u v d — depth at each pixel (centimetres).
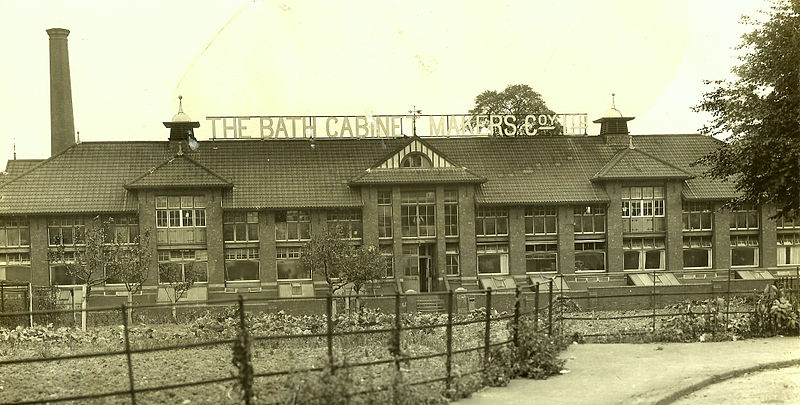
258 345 1514
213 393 998
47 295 3375
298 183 4225
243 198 4100
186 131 4406
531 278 4262
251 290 4034
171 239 4031
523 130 4972
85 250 3616
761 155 2409
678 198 4391
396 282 4122
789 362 1221
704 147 4709
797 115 2320
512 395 971
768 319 1521
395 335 892
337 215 4188
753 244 4472
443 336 1669
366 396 877
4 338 1798
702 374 1098
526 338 1113
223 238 4075
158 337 1806
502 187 4331
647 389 998
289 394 847
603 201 4306
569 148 4631
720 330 1509
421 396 906
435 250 4241
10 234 4003
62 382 1131
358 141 4528
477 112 4956
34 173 4138
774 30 2367
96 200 4022
